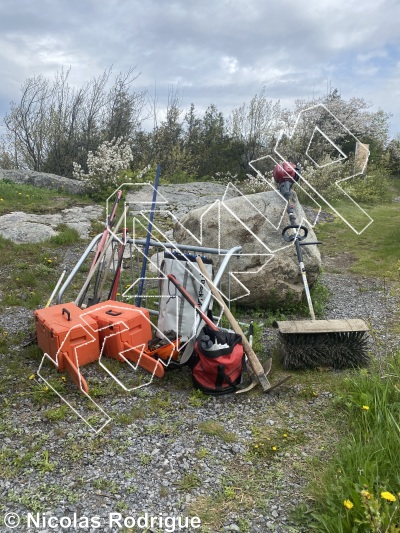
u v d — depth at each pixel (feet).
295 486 8.75
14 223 29.96
